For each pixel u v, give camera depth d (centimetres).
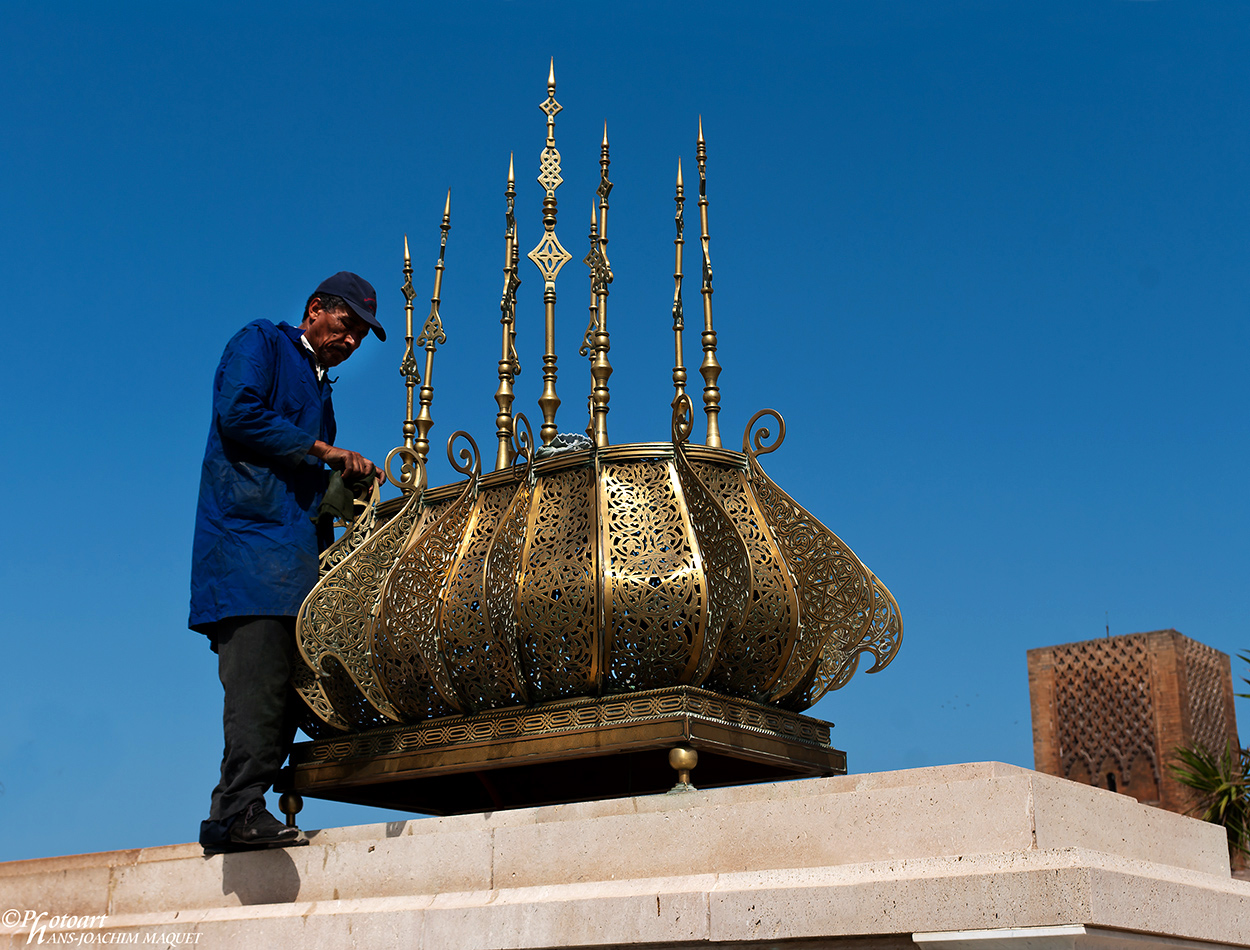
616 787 595
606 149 573
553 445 561
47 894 550
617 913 397
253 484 547
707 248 598
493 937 417
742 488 539
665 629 491
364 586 547
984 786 375
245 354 561
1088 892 333
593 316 552
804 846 396
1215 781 2106
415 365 647
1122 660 4541
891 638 536
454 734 520
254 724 522
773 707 520
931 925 349
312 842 501
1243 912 400
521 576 509
